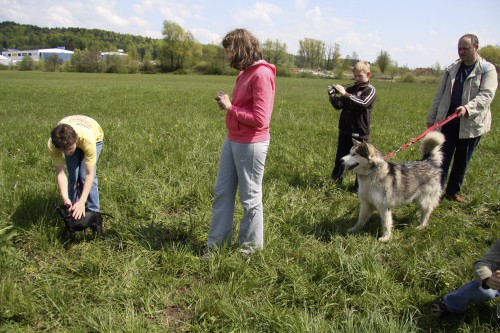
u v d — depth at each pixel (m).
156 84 34.62
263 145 3.47
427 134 4.83
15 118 11.15
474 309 3.10
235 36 3.21
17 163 5.96
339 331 2.82
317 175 6.23
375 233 4.67
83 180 4.14
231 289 3.29
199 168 6.25
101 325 2.82
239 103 3.41
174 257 3.71
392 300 3.24
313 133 9.48
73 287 3.35
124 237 4.04
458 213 5.15
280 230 4.43
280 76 78.94
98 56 84.00
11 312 2.90
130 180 5.37
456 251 4.05
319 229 4.52
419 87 42.09
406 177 4.46
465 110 4.95
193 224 4.41
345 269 3.58
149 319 3.02
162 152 6.86
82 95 19.55
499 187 5.84
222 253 3.71
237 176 3.70
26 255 3.78
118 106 14.63
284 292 3.32
